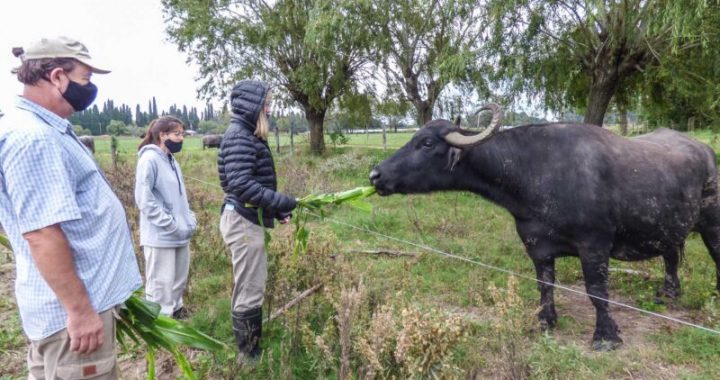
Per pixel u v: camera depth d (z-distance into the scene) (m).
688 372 3.54
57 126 2.05
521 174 4.07
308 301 3.98
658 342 4.00
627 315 4.59
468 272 5.45
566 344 3.89
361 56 18.06
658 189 4.08
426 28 14.30
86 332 1.98
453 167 4.09
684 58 9.38
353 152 16.78
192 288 5.07
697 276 5.20
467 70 10.23
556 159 3.96
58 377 2.09
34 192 1.88
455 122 4.38
